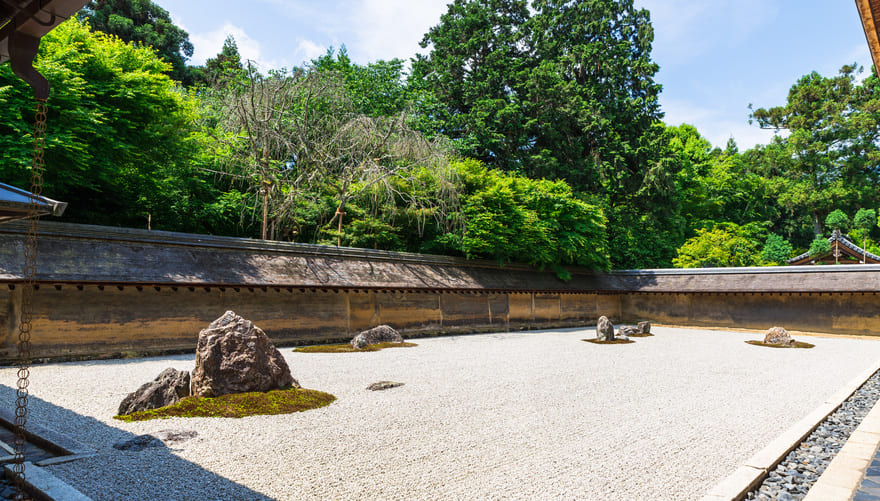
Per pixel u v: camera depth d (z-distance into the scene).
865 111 60.44
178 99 20.70
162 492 4.69
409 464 5.58
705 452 6.11
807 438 6.71
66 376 10.86
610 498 4.68
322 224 25.81
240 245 17.59
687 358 15.30
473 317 24.34
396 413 7.94
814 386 10.74
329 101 24.52
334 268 19.69
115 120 18.39
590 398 9.26
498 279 25.77
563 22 45.62
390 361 13.85
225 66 29.36
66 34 17.78
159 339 14.88
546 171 38.41
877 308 23.77
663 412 8.20
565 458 5.84
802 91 65.81
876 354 17.02
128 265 14.34
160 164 21.83
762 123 70.25
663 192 40.31
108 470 5.24
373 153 24.62
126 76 18.31
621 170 40.88
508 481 5.10
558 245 28.91
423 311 22.34
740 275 28.25
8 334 12.27
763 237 57.41
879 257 36.59
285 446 6.18
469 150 37.25
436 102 38.91
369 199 25.58
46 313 12.90
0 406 7.94
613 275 33.19
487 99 39.25
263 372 8.96
